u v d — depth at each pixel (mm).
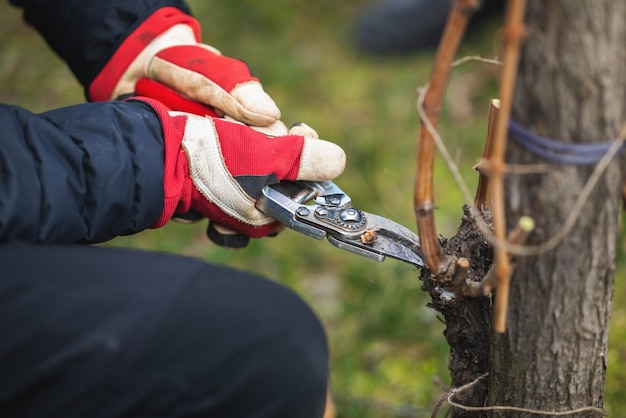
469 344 1320
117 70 1524
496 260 1103
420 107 1024
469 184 2643
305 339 1052
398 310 2205
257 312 1026
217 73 1399
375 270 2354
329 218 1271
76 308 968
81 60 1570
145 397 960
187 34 1545
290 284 2377
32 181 1105
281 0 3836
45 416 956
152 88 1479
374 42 3381
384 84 3227
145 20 1518
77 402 951
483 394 1355
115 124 1224
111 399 954
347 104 3141
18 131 1140
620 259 2258
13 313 960
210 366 986
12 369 947
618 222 1085
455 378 1376
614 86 961
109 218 1189
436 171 2734
